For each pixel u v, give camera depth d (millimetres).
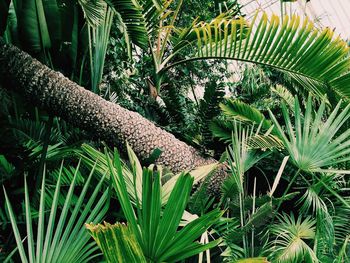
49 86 2246
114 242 804
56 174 2125
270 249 1814
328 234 1895
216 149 2979
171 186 1430
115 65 4027
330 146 1701
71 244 1124
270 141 2170
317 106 2984
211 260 1900
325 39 2299
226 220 1673
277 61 2510
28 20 2766
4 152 2154
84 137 2619
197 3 4551
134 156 1557
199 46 2850
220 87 2938
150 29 2799
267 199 1795
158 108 3398
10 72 2205
